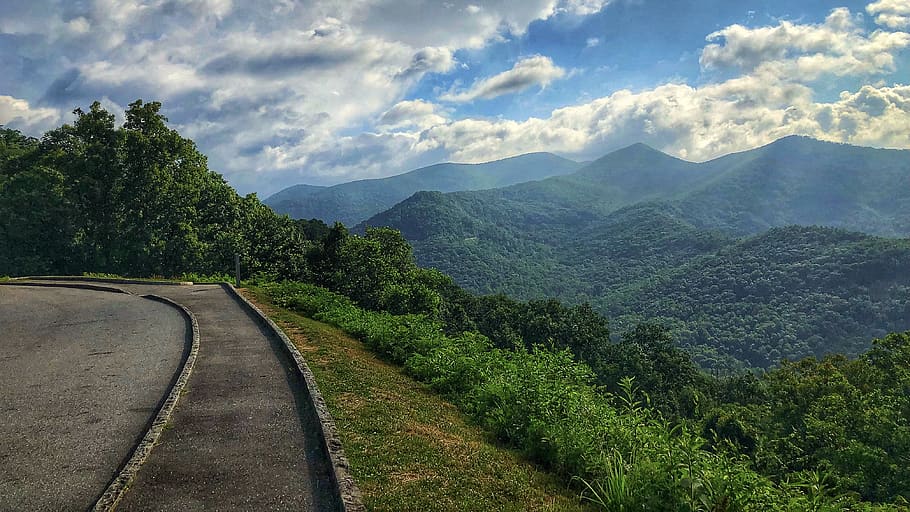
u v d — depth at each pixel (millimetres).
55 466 5402
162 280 28312
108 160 37906
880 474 18781
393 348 12320
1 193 39688
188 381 8516
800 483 5266
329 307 18031
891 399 26938
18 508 4531
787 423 31047
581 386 7883
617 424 6410
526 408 7172
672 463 4973
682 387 51094
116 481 4836
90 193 38906
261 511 4387
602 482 5520
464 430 7211
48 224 39500
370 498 4523
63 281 29719
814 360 38719
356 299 33094
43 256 40062
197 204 43250
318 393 7473
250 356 10250
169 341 12016
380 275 35031
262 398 7570
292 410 7051
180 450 5707
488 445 6625
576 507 4941
